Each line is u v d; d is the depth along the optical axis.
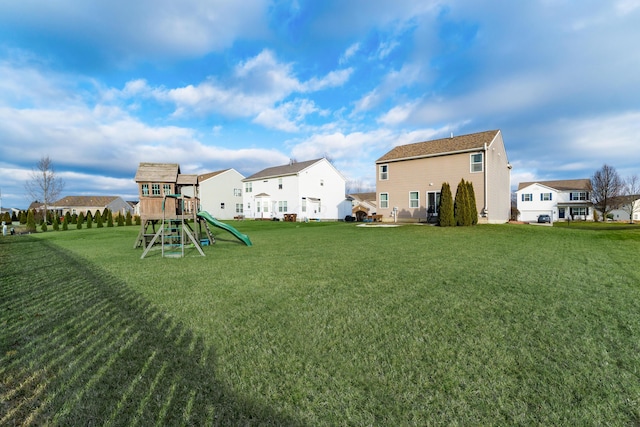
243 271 5.91
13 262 7.46
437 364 2.32
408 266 6.03
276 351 2.56
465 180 17.89
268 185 32.88
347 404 1.87
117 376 2.19
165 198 10.04
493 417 1.73
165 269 6.29
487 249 8.30
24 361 2.41
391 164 21.19
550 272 5.43
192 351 2.57
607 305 3.64
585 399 1.87
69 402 1.89
